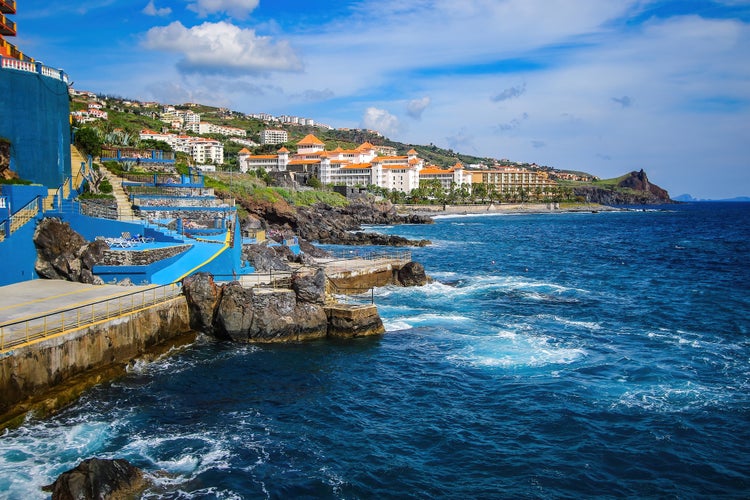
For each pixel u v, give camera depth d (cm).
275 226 11012
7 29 5038
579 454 2139
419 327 3912
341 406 2544
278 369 2997
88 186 5312
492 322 4094
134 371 2833
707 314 4388
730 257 8625
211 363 3034
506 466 2055
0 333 2338
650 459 2102
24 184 3781
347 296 4938
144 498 1758
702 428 2333
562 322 4116
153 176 6875
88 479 1681
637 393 2694
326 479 1938
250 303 3438
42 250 3597
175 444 2120
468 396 2683
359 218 16450
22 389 2244
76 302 3000
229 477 1911
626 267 7394
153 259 3788
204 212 5847
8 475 1839
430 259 8044
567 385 2803
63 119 4572
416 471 2009
